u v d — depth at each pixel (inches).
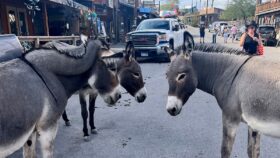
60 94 108.3
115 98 150.1
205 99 286.7
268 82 105.8
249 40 311.7
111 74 146.3
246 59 116.9
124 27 1256.8
